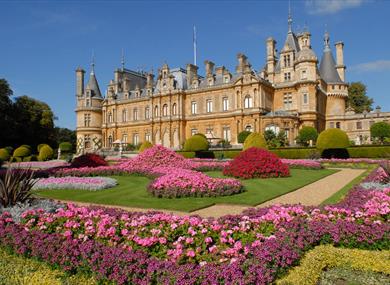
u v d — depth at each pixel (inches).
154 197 606.9
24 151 2305.6
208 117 2564.0
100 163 1145.4
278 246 253.3
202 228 294.2
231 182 636.1
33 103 3120.1
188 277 217.2
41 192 711.1
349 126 2583.7
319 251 271.7
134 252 256.5
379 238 287.6
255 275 216.1
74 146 4232.3
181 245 265.1
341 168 1206.9
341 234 295.7
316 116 2292.1
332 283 244.7
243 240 277.7
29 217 358.9
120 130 3157.0
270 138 1900.8
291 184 745.6
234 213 472.7
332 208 361.7
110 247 265.6
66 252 260.8
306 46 2341.3
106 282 233.1
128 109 3107.8
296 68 2353.6
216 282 208.8
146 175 930.7
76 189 738.8
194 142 1797.5
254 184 751.1
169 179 628.1
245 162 885.2
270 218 324.2
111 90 3272.6
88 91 3380.9
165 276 220.8
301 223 313.0
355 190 508.7
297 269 241.8
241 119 2345.0
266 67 2581.2
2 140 2834.6
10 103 2881.4
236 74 2532.0
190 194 595.8
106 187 744.3
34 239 293.6
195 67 2876.5
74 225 317.4
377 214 330.3
